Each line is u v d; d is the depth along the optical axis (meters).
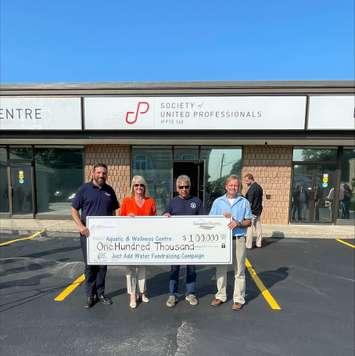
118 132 11.62
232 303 5.29
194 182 12.87
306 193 12.63
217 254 5.05
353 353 3.90
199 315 4.84
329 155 12.54
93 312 4.89
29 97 11.67
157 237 5.02
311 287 6.05
